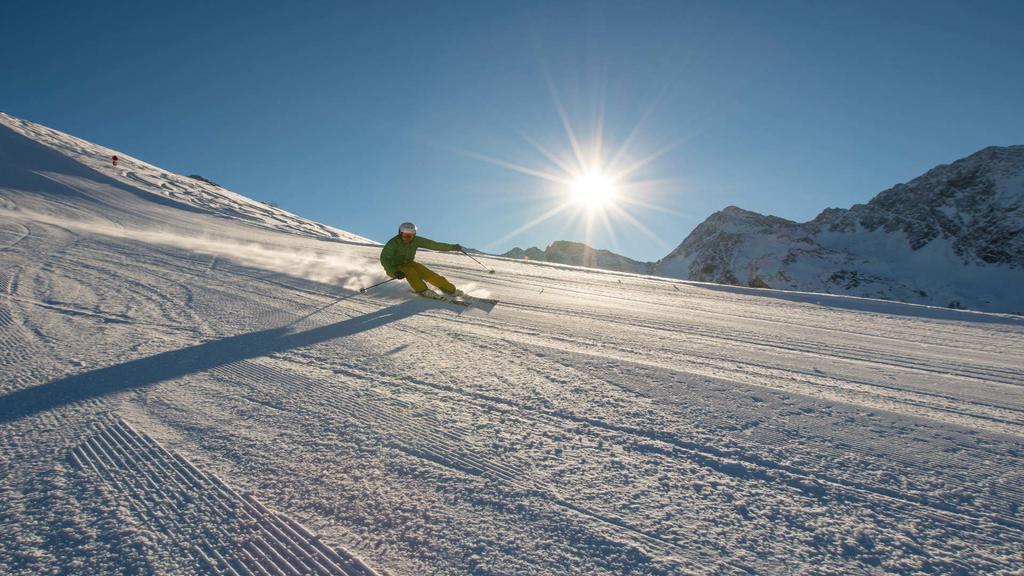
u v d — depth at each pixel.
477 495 1.91
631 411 2.84
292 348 3.93
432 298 6.68
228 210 42.19
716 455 2.32
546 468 2.14
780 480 2.11
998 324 8.93
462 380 3.28
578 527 1.73
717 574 1.52
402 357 3.78
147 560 1.53
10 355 3.47
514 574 1.49
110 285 6.39
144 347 3.81
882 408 3.13
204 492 1.89
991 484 2.13
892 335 6.75
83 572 1.46
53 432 2.34
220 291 6.40
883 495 2.01
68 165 39.56
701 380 3.53
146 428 2.41
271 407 2.72
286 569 1.51
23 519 1.69
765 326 6.68
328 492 1.91
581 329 5.30
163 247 11.34
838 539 1.71
